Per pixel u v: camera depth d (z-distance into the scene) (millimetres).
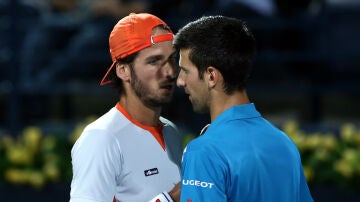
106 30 24562
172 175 10836
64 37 25375
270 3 24125
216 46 9453
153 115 10742
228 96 9703
